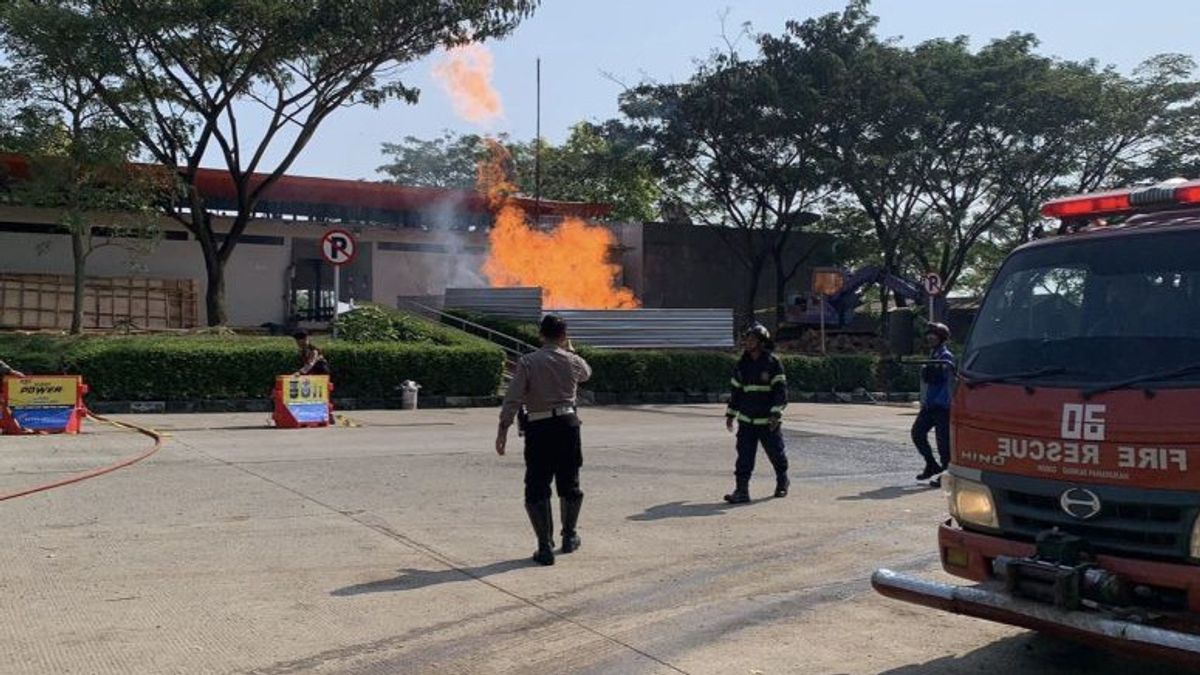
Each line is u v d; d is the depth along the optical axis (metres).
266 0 23.73
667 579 7.51
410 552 8.12
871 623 6.56
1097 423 4.92
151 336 23.22
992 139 36.97
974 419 5.52
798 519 9.78
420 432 16.75
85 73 23.33
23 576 7.10
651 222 41.97
